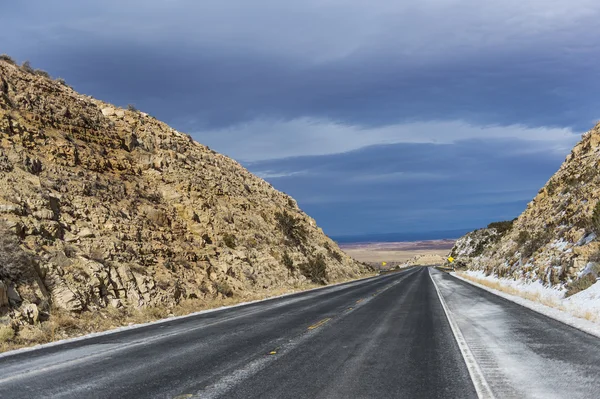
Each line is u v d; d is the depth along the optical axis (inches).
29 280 590.9
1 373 313.1
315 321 613.9
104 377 299.3
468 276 2007.9
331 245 2684.5
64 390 266.5
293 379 293.1
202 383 282.7
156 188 1317.7
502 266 1648.6
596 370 305.4
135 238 962.7
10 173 831.1
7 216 699.4
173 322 634.2
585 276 773.9
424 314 680.4
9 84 1106.7
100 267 750.5
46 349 418.3
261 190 2290.8
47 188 882.1
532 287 1072.8
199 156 1910.7
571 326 506.9
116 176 1189.7
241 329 541.3
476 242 4793.3
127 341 458.0
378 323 584.7
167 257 1003.9
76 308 623.2
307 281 1605.6
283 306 856.9
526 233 1604.3
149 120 1834.4
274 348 410.0
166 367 330.0
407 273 2947.8
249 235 1534.2
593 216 950.4
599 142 1615.4
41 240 710.5
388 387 272.2
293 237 2006.6
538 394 253.9
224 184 1811.0
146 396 253.6
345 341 447.5
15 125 984.9
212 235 1307.8
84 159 1109.1
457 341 439.2
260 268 1366.9
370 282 1836.9
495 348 398.3
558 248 1098.7
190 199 1374.3
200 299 938.1
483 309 729.0
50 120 1130.0
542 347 393.7
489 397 249.8
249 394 257.8
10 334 475.5
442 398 248.8
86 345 437.7
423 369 320.8
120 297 742.5
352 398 249.6
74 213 879.7
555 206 1515.7
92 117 1330.0
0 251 580.7
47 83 1254.9
